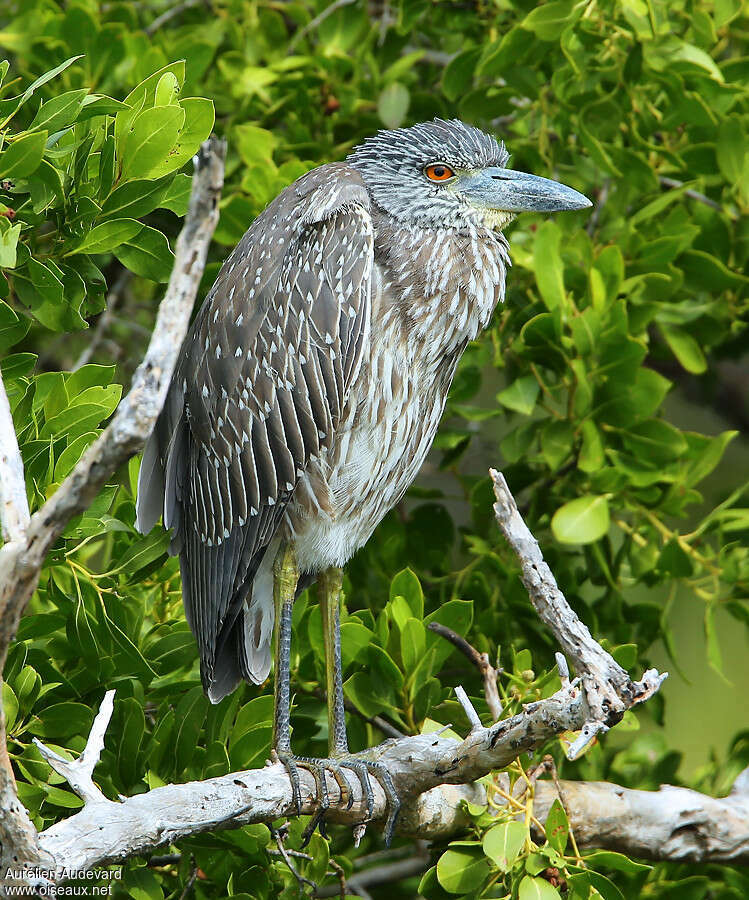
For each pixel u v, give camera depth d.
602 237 9.12
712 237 9.27
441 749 6.51
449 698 7.92
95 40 9.23
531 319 8.19
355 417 7.66
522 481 8.86
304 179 7.99
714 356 11.12
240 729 7.21
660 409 10.09
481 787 6.88
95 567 9.71
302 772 6.58
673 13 9.16
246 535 7.70
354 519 7.96
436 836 6.80
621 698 5.02
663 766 8.48
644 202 9.26
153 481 7.65
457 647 7.12
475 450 10.59
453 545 9.43
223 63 9.83
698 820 7.39
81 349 11.12
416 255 7.81
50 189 6.41
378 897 9.12
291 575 7.81
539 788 7.15
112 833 5.18
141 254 6.88
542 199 7.97
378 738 8.54
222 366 7.63
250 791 6.01
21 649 6.36
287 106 9.80
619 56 8.66
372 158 8.12
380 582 9.30
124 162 6.48
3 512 4.77
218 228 9.15
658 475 8.30
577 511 8.02
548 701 5.55
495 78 9.55
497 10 9.70
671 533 8.52
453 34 10.12
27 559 4.40
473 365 9.14
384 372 7.71
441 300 7.86
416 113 10.05
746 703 13.50
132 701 6.64
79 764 5.21
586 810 7.18
